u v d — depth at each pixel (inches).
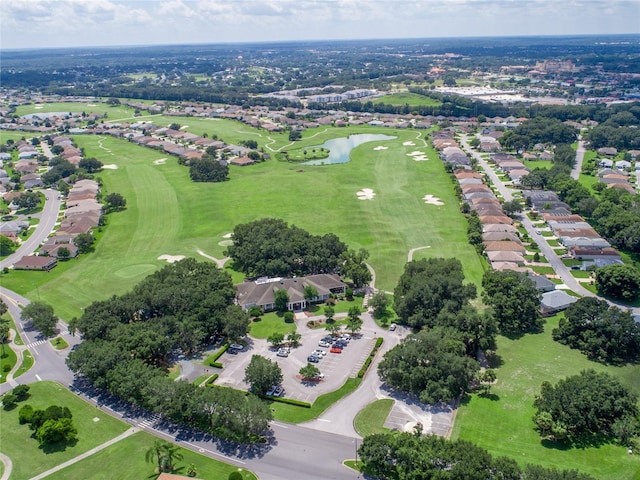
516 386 5118.1
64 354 5861.2
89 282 7588.6
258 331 6240.2
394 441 3959.2
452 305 5994.1
